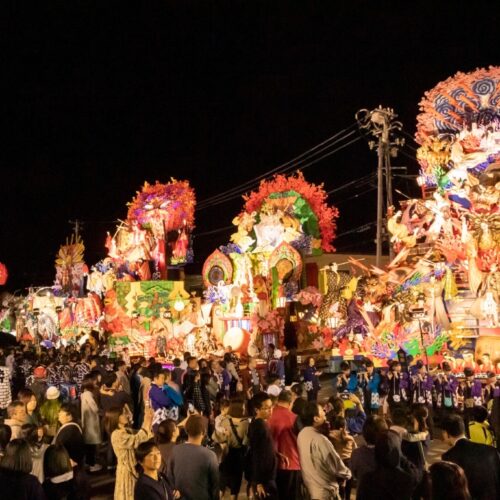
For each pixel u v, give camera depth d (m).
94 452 13.61
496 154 29.61
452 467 5.37
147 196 43.50
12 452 6.36
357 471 7.18
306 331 32.47
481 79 31.16
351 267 38.56
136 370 17.08
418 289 28.42
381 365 27.38
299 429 8.82
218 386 17.47
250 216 37.69
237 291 35.75
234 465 10.10
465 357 25.80
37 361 20.16
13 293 57.00
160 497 6.61
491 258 26.98
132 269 41.91
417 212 30.41
